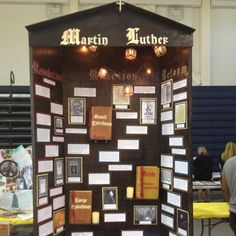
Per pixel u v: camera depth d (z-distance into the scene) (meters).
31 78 2.63
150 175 3.17
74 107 3.17
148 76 3.23
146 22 2.61
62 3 7.86
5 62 7.71
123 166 3.20
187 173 2.74
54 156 2.96
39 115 2.73
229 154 6.14
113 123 3.20
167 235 3.08
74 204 3.14
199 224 6.17
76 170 3.17
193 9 8.15
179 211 2.86
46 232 2.80
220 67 8.22
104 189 3.19
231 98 8.06
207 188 6.57
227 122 8.07
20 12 7.76
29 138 5.92
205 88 7.98
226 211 3.80
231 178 3.49
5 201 3.87
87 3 7.89
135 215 3.20
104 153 3.20
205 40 8.03
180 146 2.84
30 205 3.84
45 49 2.81
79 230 3.16
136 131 3.22
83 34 2.58
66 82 3.16
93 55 3.19
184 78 2.76
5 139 5.90
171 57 2.98
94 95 3.19
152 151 3.22
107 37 2.59
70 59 3.17
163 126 3.15
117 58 3.22
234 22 8.20
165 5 8.04
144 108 3.22
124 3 2.58
